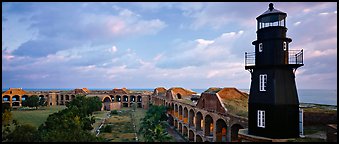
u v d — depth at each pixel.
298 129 28.50
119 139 50.47
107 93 135.25
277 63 28.22
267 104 28.22
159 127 44.78
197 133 49.91
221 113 40.28
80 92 131.75
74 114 49.19
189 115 55.19
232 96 44.81
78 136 27.17
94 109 95.06
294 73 28.92
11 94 116.75
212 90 47.94
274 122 27.59
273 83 28.11
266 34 28.98
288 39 28.56
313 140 26.56
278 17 28.91
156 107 72.94
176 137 58.22
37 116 80.38
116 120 80.50
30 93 124.06
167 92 82.31
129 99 132.88
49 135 26.59
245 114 37.97
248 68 30.77
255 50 30.67
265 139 27.22
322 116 36.41
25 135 27.23
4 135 29.61
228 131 38.22
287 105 27.97
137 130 62.34
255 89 30.00
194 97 71.06
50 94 130.12
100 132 59.34
